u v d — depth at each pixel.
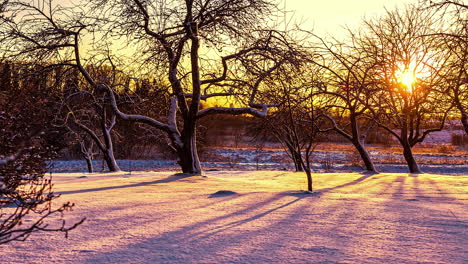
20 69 15.95
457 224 6.13
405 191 11.30
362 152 22.69
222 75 17.91
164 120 24.27
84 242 5.00
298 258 4.30
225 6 17.28
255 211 7.40
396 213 7.17
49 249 4.66
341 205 8.21
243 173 20.70
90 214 6.98
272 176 18.52
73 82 18.89
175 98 19.44
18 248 4.69
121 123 28.97
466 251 4.57
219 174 19.86
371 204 8.35
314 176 18.66
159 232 5.57
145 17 16.45
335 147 51.06
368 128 23.75
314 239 5.16
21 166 4.48
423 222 6.30
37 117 4.68
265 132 18.30
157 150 41.16
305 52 15.40
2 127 4.28
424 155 42.84
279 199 9.17
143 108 21.48
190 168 17.86
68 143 24.36
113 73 18.62
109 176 16.98
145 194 10.10
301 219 6.58
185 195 9.91
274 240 5.11
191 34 16.09
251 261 4.20
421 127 25.77
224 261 4.20
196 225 6.06
